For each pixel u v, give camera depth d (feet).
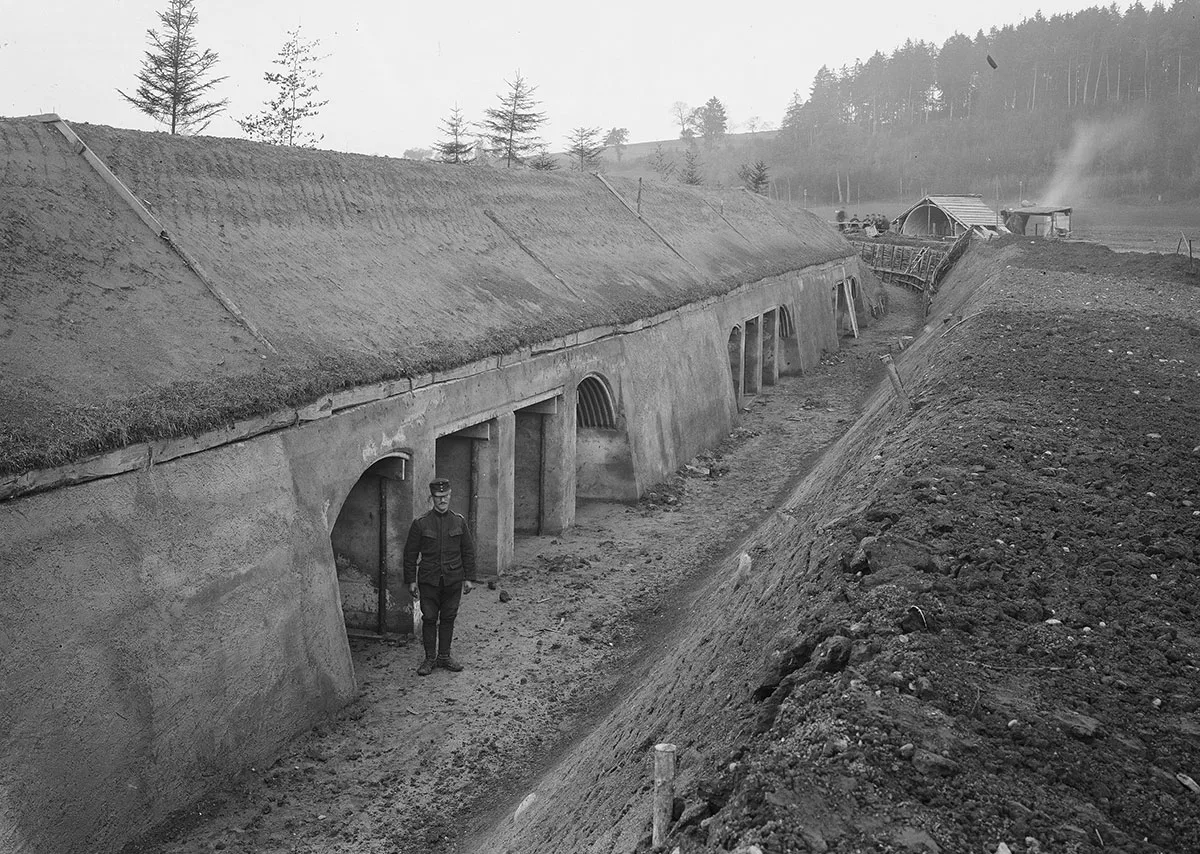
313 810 34.24
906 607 24.57
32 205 39.17
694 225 112.57
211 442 36.19
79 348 34.86
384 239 57.93
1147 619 25.02
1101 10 403.95
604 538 63.52
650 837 20.54
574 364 64.49
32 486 30.01
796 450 87.56
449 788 35.78
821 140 427.74
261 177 54.08
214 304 41.70
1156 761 19.66
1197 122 323.57
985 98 401.70
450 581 43.88
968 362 53.57
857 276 165.89
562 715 40.86
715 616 39.86
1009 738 19.86
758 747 20.52
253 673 36.65
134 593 32.40
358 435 43.34
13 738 28.32
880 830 17.02
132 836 31.71
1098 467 35.88
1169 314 74.23
